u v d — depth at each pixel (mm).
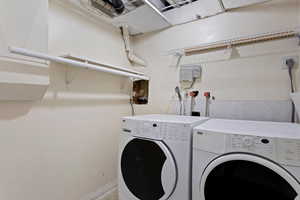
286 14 1495
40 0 1213
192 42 2010
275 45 1539
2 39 1031
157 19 1979
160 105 2234
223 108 1776
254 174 902
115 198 1905
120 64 2236
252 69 1640
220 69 1813
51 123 1438
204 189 1014
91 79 1802
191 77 1946
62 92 1526
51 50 1438
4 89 1061
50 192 1429
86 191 1745
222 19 1812
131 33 2395
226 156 934
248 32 1665
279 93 1514
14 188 1211
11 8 1069
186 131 1129
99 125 1901
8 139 1179
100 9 1729
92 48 1830
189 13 1988
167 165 1157
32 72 1172
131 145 1369
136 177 1334
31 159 1305
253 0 1567
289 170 800
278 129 1030
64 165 1539
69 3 1595
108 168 2014
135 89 2410
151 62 2334
